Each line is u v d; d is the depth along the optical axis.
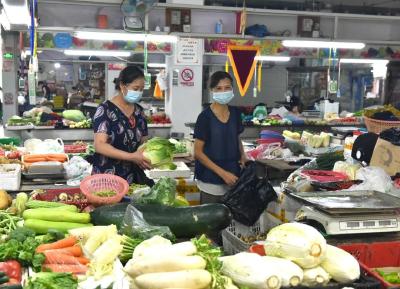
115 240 1.97
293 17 7.66
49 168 3.80
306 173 3.59
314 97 11.57
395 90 10.48
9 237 2.07
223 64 9.91
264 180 3.52
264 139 6.50
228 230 3.28
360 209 2.34
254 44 8.27
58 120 7.92
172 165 3.49
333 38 7.45
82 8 6.62
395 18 7.75
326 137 5.98
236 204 3.42
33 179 3.74
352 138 4.61
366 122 4.13
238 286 1.71
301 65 11.45
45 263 1.90
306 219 2.50
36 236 2.21
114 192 2.68
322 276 1.78
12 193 3.33
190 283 1.60
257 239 3.13
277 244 1.84
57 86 11.25
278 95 12.47
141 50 7.98
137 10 5.93
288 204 3.35
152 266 1.64
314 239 1.81
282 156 5.61
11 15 5.40
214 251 1.73
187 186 4.46
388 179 3.08
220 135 3.59
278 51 8.52
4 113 8.31
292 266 1.76
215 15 7.26
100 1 6.39
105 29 6.31
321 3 10.01
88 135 7.83
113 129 3.16
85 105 9.61
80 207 2.65
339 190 2.91
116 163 3.17
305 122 8.30
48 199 2.84
